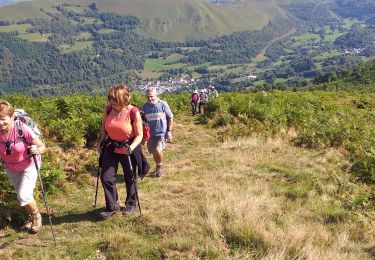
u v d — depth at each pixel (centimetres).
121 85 525
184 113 1983
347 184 732
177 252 457
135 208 571
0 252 466
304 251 452
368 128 1424
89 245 481
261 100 2075
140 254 460
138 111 532
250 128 1297
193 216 546
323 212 593
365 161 866
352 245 483
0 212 532
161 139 764
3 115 460
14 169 491
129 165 535
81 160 860
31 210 510
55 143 986
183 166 862
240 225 500
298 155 992
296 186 716
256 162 879
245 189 673
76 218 561
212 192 650
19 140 475
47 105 1493
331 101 2603
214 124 1472
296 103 2006
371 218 572
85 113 1316
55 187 655
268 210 571
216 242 475
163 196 643
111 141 534
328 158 1001
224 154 975
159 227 517
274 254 446
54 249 476
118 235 489
